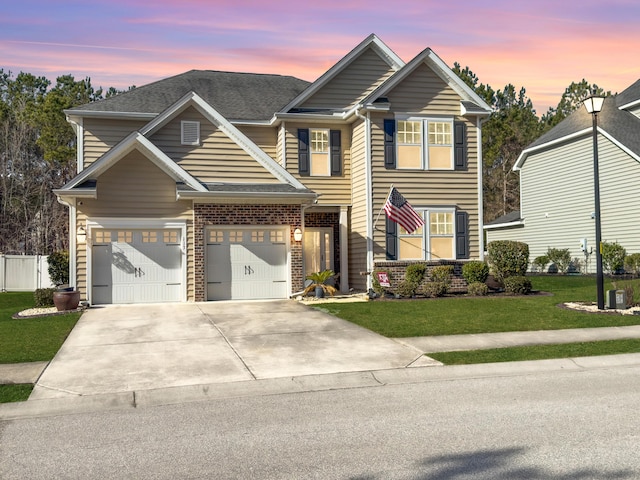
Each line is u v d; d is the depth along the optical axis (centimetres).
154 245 1847
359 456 566
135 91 2364
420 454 568
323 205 2252
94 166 1752
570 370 975
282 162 2238
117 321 1464
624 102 3186
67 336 1266
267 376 923
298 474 522
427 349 1112
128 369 973
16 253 4350
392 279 2066
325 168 2266
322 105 2280
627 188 2700
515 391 825
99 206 1789
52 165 4438
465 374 951
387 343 1173
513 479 500
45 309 1723
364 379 920
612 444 586
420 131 2162
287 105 2223
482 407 740
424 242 2145
